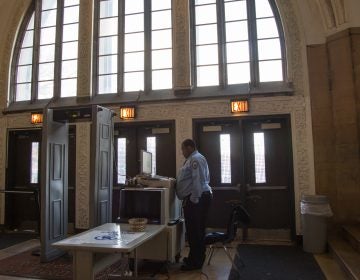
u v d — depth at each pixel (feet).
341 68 17.24
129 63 21.38
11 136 22.66
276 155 18.93
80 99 21.21
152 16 21.24
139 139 20.77
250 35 19.57
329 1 17.44
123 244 8.45
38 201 19.75
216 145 19.69
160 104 19.93
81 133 20.92
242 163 18.89
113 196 20.58
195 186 13.19
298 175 17.87
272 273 13.19
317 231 15.97
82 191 20.57
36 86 22.88
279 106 18.42
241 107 18.52
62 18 22.76
